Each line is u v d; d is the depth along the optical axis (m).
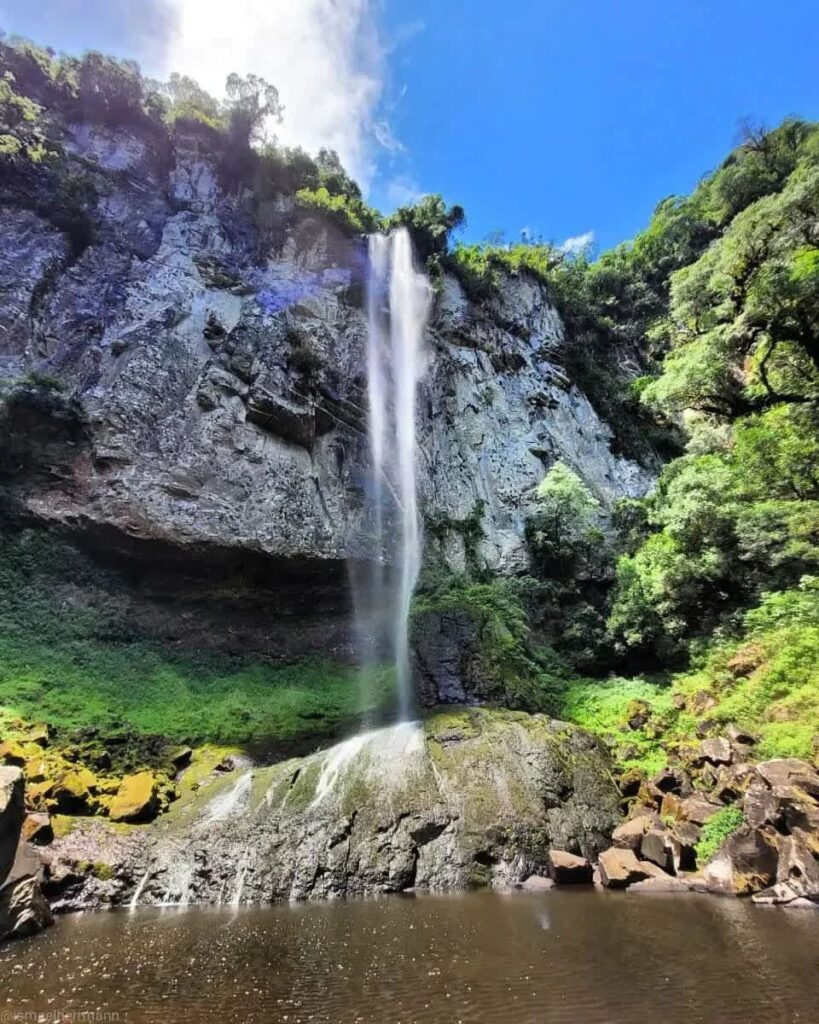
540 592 22.17
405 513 23.84
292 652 19.73
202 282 24.36
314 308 26.05
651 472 31.59
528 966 5.66
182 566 18.66
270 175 29.97
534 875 10.52
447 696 16.38
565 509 23.62
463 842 10.76
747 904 8.13
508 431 28.97
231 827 10.67
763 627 15.38
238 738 15.07
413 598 21.20
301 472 21.91
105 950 6.45
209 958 6.10
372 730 15.14
